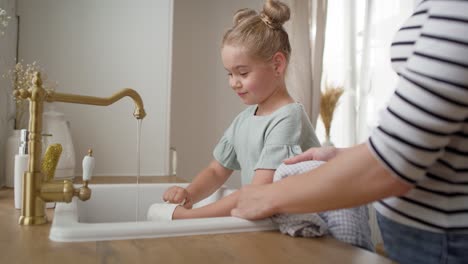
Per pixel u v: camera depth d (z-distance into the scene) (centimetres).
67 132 137
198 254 58
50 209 92
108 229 66
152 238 67
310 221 68
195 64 251
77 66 159
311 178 54
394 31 267
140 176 163
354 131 277
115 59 163
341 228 76
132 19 165
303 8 261
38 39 155
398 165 45
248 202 71
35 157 77
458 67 41
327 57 275
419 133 43
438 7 43
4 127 133
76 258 56
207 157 253
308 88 260
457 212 51
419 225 54
